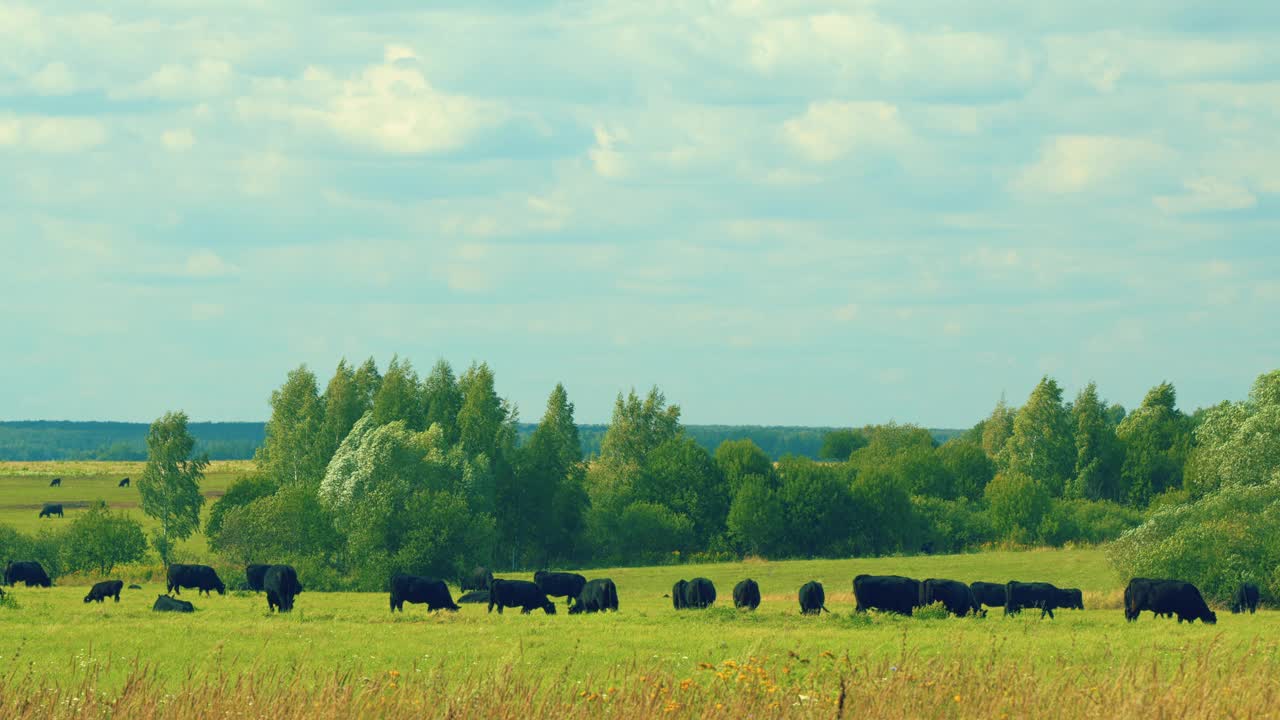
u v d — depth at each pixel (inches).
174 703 718.5
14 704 701.9
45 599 2746.1
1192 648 1164.5
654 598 3137.3
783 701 704.4
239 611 2273.6
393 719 687.7
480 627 1785.2
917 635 1594.5
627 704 700.7
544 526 5305.1
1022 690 729.6
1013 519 5467.5
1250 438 3410.4
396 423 4608.8
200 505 5251.0
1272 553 2591.0
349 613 2215.8
